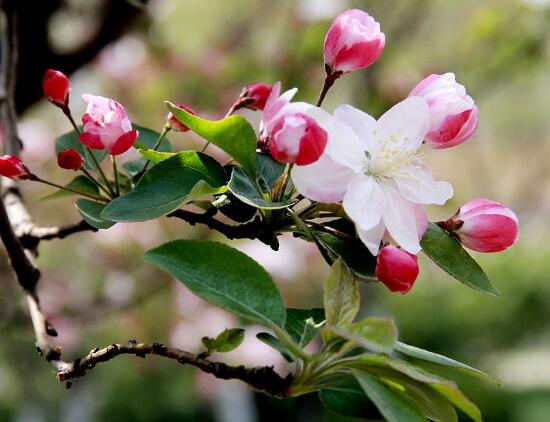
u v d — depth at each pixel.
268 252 7.32
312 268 7.64
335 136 2.11
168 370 9.88
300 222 2.17
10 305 6.30
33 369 8.81
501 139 13.34
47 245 7.71
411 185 2.18
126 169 2.72
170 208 2.12
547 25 7.96
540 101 13.30
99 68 8.02
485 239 2.29
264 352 7.36
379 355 1.93
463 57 8.25
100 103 2.30
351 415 2.23
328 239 2.23
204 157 2.26
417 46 9.28
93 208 2.54
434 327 16.39
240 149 2.24
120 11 5.34
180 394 10.06
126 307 7.45
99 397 9.73
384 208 2.12
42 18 5.12
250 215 2.29
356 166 2.12
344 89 8.22
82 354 8.09
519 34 8.05
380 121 2.22
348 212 2.06
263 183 2.33
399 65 8.98
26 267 2.72
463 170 10.62
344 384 2.25
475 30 8.14
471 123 2.26
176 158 2.24
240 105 2.63
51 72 2.47
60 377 2.31
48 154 6.94
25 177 2.56
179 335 7.92
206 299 1.95
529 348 17.50
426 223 2.21
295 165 2.08
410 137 2.22
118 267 7.72
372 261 2.19
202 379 9.45
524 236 16.83
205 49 8.70
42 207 7.29
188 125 2.24
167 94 8.33
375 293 7.34
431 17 9.34
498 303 17.47
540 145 13.02
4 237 2.68
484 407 13.66
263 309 1.99
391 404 1.93
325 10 8.27
